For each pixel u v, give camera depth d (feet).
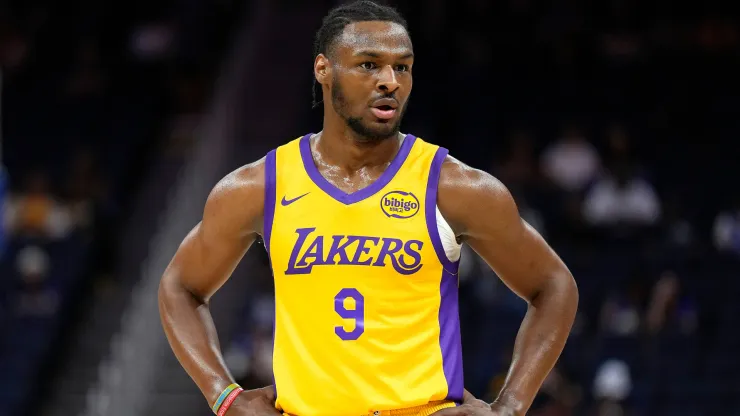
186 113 137.39
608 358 95.61
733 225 106.93
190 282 32.40
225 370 31.55
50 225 112.88
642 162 119.65
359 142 30.19
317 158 30.89
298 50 142.00
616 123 123.85
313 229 29.63
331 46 30.07
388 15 29.91
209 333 32.14
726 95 126.11
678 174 117.60
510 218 30.27
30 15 143.23
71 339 107.45
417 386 29.01
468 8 137.28
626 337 97.09
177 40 142.61
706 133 122.42
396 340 29.07
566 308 30.83
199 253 31.91
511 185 115.34
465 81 129.59
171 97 138.31
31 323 104.42
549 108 126.72
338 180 30.37
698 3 135.95
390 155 30.60
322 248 29.37
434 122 124.77
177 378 100.01
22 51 138.82
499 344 96.63
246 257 111.45
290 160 30.76
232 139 125.70
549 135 123.85
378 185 29.91
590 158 116.16
